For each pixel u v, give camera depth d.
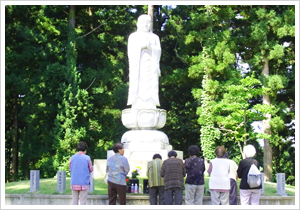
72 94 23.19
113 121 26.27
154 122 15.66
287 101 27.38
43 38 25.42
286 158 31.31
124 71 28.48
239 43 25.30
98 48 25.69
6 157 29.66
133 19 28.38
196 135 28.38
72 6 25.84
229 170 10.59
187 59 25.83
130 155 15.08
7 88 24.66
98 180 14.12
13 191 12.98
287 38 26.05
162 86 29.00
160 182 11.20
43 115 25.64
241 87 21.36
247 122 24.78
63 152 22.44
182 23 27.23
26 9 25.42
